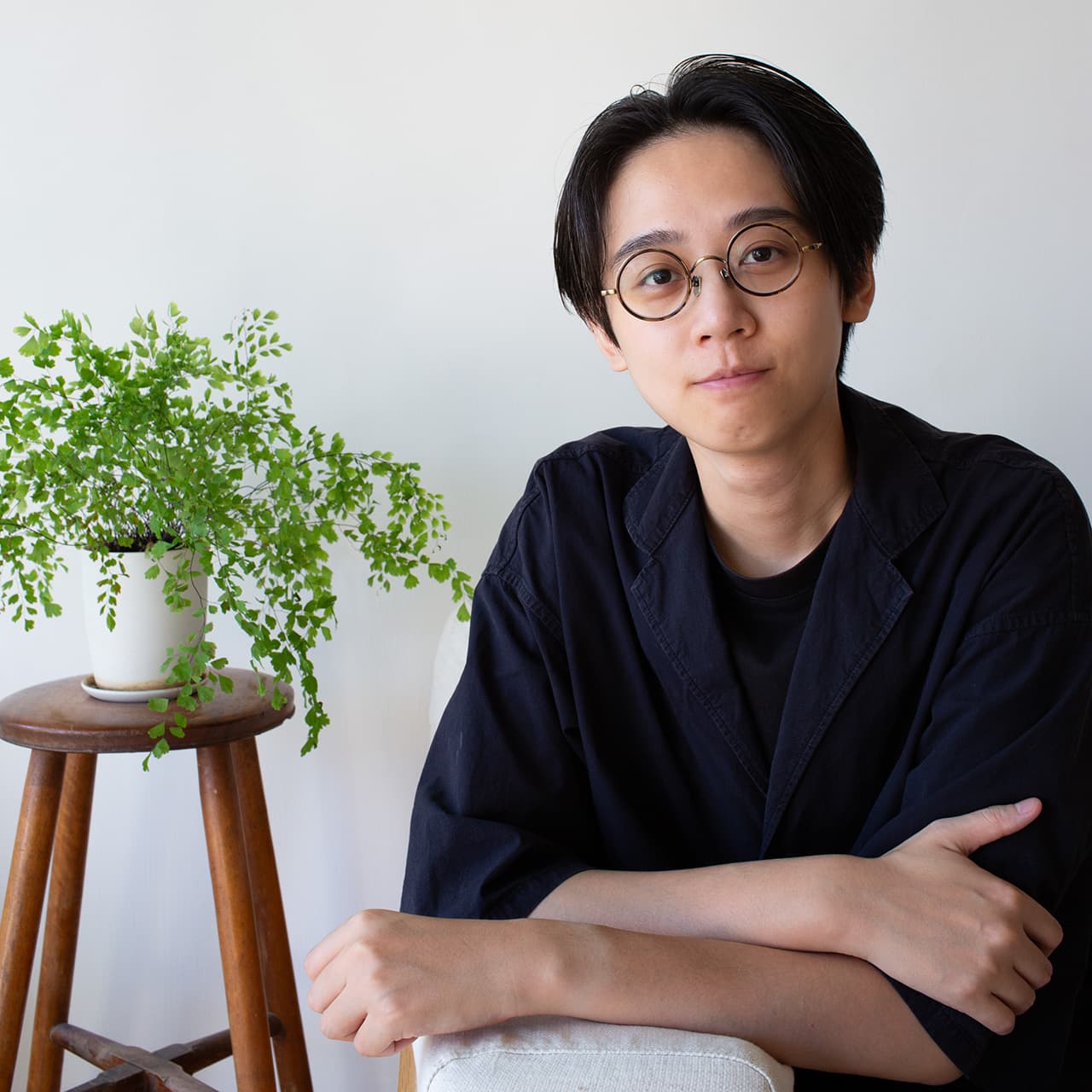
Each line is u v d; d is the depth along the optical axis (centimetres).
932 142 158
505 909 91
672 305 88
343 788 169
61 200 156
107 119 156
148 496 126
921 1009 79
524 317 161
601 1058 73
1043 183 158
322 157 158
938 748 91
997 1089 82
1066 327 160
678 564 101
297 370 160
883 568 96
